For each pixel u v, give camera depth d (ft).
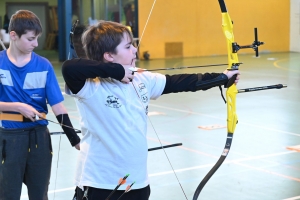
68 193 15.34
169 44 69.46
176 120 27.04
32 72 10.63
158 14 68.39
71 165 18.34
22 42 10.33
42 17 70.74
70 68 7.76
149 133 23.86
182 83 8.73
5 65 10.60
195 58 68.44
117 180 8.18
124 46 8.32
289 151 20.30
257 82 42.86
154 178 16.80
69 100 34.42
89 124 8.24
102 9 66.59
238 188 15.76
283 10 76.89
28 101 10.71
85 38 8.51
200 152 20.17
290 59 64.64
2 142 10.71
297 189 15.64
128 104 8.23
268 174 17.20
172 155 19.71
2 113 10.65
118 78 7.93
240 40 74.43
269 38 76.74
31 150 10.80
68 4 63.67
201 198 14.89
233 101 9.22
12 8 69.41
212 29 71.67
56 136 22.84
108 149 8.18
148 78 8.66
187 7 69.92
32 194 11.17
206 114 28.81
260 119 27.04
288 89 38.40
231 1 73.15
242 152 20.16
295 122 26.21
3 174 10.81
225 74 8.64
